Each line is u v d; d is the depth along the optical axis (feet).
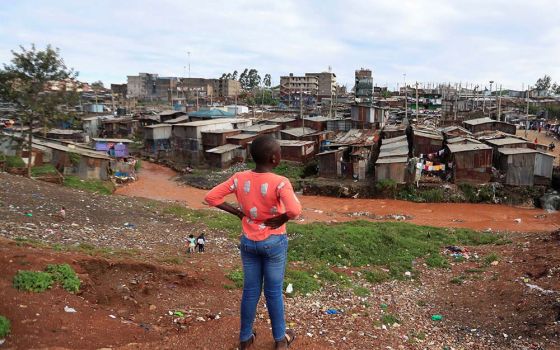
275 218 13.26
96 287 21.98
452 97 294.25
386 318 28.37
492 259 43.11
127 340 16.19
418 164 108.47
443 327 28.07
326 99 353.51
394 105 297.94
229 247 49.44
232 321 18.49
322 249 46.19
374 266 43.70
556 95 373.40
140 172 144.15
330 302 30.94
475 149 106.83
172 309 21.86
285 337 15.15
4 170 98.94
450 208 99.66
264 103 399.85
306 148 140.26
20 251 22.80
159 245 47.09
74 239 41.50
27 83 88.99
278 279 13.99
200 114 204.64
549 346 23.40
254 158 13.33
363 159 118.93
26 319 15.60
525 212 96.27
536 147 120.06
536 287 31.86
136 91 460.14
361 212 95.45
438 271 42.27
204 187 120.88
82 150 122.31
